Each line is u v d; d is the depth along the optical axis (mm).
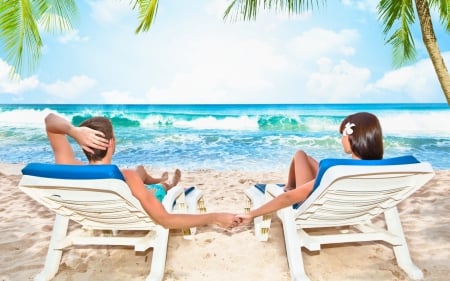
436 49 3646
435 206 3701
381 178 1775
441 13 4625
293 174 2512
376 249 2566
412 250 2555
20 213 3734
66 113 19766
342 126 2010
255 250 2588
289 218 2082
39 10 4859
